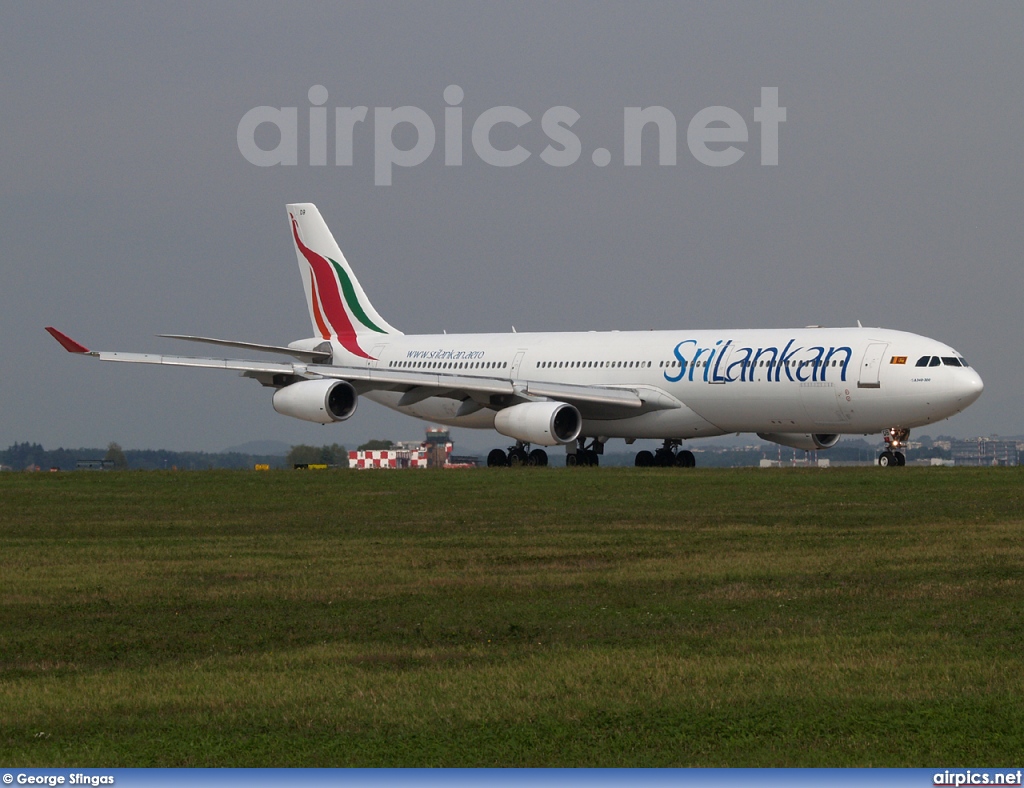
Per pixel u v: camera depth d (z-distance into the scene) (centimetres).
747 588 8175
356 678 6075
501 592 8162
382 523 12131
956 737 5138
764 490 14950
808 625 7088
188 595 8188
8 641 6950
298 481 17588
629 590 8175
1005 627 6931
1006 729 5216
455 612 7569
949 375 18562
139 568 9281
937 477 16225
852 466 19512
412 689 5859
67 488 17025
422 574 8881
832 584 8250
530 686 5875
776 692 5731
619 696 5709
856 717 5375
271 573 9000
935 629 6938
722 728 5272
